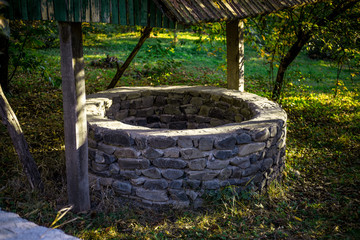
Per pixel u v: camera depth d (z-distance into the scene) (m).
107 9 3.29
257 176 4.08
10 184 4.03
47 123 6.25
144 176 3.84
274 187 4.34
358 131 6.59
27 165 3.85
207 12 3.67
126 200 3.98
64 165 4.71
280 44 7.35
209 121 5.89
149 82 9.48
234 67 5.89
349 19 6.89
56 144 5.45
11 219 3.30
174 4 3.42
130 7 3.39
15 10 2.94
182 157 3.71
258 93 8.68
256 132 3.90
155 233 3.40
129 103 5.82
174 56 13.67
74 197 3.70
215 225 3.52
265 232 3.42
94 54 13.33
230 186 3.87
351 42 6.93
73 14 3.12
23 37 6.62
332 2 6.71
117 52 14.07
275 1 4.70
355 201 4.01
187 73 10.91
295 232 3.44
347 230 3.42
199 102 5.96
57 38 13.05
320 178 4.75
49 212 3.62
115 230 3.43
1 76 7.29
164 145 3.69
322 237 3.33
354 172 4.82
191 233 3.39
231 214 3.72
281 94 8.29
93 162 4.07
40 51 12.48
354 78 12.05
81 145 3.58
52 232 3.12
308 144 5.93
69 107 3.44
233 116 5.46
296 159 5.32
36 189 3.92
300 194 4.29
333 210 3.84
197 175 3.78
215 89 6.02
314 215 3.77
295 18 6.91
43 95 7.89
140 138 3.73
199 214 3.72
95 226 3.50
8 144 5.20
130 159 3.83
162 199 3.83
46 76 6.38
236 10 4.06
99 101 5.08
